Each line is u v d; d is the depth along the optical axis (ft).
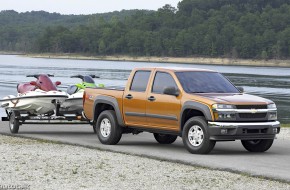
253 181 35.86
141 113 50.39
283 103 149.48
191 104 46.50
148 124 50.08
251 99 46.55
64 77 269.03
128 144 53.78
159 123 49.24
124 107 51.75
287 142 56.08
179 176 37.29
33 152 47.39
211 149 46.14
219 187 34.09
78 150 48.96
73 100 61.05
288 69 548.31
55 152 47.57
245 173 38.22
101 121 53.62
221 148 51.08
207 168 40.32
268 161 43.27
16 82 220.02
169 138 54.49
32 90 63.52
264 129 46.14
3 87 187.11
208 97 46.19
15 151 47.88
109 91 53.42
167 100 48.39
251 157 45.32
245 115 45.62
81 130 67.36
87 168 39.99
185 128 47.16
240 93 48.96
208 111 45.39
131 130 53.31
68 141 55.21
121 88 53.16
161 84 49.65
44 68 398.01
